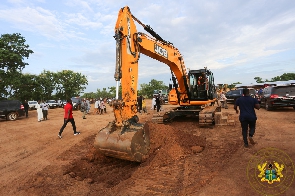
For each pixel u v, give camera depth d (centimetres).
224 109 1905
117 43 579
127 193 392
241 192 372
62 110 2916
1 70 2408
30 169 555
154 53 826
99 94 6284
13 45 2569
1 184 464
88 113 2167
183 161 550
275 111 1545
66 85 4878
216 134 851
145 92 5744
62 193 409
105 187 430
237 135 812
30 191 421
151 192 391
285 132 822
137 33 674
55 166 571
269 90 1622
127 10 630
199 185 407
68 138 932
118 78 559
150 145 621
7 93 2556
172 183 425
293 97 1481
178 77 1104
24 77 2950
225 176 441
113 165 550
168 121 1182
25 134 1075
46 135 1023
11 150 757
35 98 3566
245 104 649
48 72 4703
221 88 2609
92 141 849
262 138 739
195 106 1202
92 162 585
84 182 458
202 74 1184
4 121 1773
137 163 552
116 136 522
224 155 577
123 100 560
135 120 589
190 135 761
